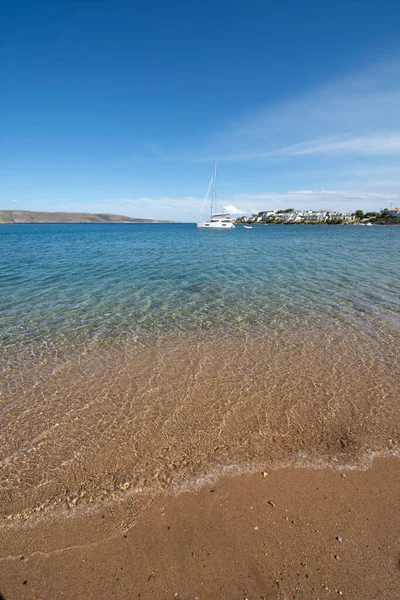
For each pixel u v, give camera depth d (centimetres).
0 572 316
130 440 504
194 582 306
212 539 347
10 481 427
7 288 1492
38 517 375
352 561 324
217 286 1573
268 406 591
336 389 648
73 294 1394
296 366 750
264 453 475
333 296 1382
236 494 404
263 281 1694
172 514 376
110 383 677
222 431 523
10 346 865
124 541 345
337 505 388
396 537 348
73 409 586
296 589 299
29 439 508
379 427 532
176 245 4231
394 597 292
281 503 391
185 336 941
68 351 837
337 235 7069
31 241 4925
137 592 298
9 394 636
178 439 505
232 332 970
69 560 327
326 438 507
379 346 865
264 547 338
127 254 3031
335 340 906
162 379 693
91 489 413
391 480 427
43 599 292
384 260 2584
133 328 1002
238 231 9300
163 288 1521
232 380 687
